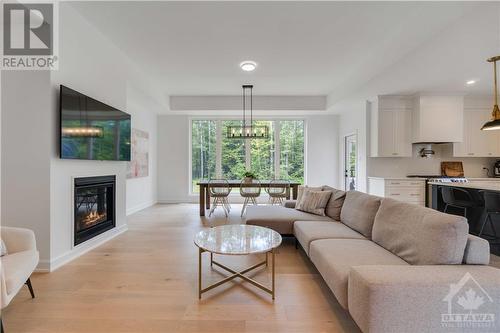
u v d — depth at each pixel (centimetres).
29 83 247
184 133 677
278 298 205
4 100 247
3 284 153
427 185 466
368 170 526
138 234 384
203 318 179
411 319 131
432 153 511
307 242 246
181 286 224
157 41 336
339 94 520
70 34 268
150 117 633
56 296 206
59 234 263
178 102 609
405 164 527
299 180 686
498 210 289
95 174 322
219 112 640
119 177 383
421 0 238
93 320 176
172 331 165
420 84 426
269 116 680
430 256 163
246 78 480
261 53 369
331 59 390
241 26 297
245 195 522
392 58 352
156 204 654
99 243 333
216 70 437
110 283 228
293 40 329
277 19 282
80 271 252
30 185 249
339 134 670
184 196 680
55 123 253
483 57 319
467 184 332
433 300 131
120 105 369
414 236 182
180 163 679
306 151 677
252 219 324
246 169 683
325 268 190
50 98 247
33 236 202
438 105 479
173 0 250
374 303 130
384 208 229
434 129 478
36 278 236
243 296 208
